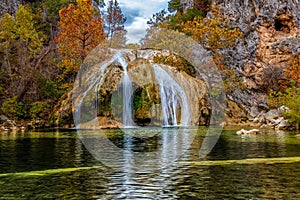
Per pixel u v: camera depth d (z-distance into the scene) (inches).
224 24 1424.7
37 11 1967.3
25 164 385.7
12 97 1136.2
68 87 1146.7
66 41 1135.0
